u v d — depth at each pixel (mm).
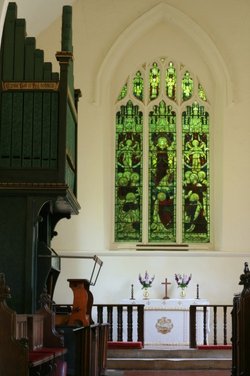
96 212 20141
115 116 21281
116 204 21047
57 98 12820
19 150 12703
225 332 18125
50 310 11320
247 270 12062
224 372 15742
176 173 21156
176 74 21406
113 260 20031
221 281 20016
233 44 20672
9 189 12438
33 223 12398
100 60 20594
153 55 21266
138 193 21078
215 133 21078
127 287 19938
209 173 21125
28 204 12461
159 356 16938
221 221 20375
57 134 12711
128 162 21188
